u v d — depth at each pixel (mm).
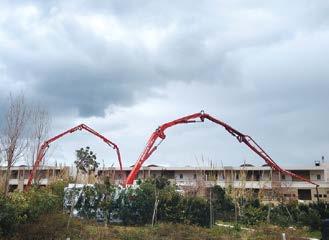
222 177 55312
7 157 29469
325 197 57844
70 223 22672
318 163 59656
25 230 18891
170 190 31812
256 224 31766
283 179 59812
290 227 32188
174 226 26312
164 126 36219
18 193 21078
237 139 40281
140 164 34656
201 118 37906
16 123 30234
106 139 42844
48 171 42656
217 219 35219
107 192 29094
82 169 31609
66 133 39812
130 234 22688
